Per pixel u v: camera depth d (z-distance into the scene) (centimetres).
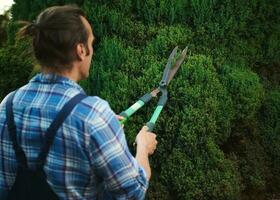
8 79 396
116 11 369
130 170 164
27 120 162
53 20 159
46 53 162
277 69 411
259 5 388
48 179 162
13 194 169
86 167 161
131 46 368
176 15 370
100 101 163
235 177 350
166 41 358
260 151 382
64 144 158
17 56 395
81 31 162
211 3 370
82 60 165
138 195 168
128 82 343
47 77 165
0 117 168
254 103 362
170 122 338
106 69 355
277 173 390
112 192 166
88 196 166
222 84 359
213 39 373
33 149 162
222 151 362
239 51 382
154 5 367
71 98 161
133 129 335
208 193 338
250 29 390
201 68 345
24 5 419
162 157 341
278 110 385
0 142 168
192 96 338
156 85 336
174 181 337
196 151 339
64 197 163
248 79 362
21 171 165
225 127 353
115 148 160
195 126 335
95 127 158
